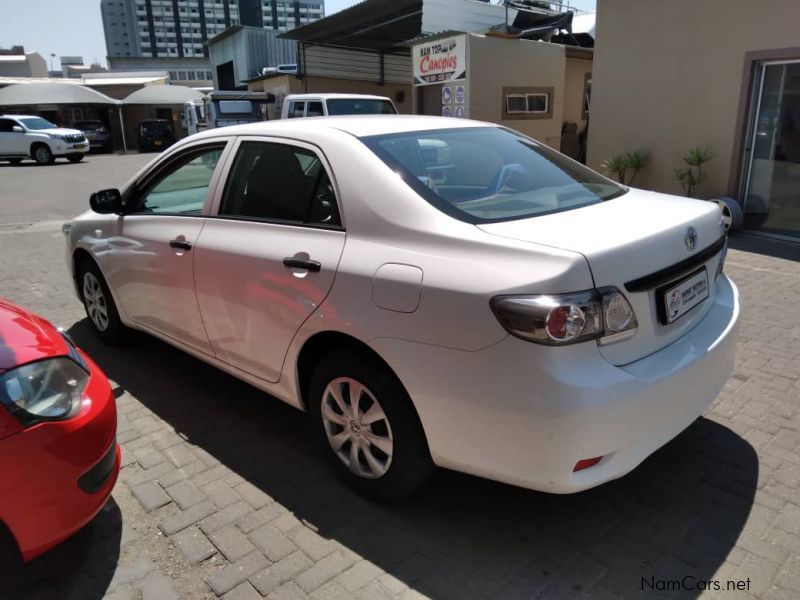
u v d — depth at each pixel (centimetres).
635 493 286
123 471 312
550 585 233
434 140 306
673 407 240
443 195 263
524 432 217
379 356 254
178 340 379
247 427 355
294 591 233
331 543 258
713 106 844
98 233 430
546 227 239
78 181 1783
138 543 260
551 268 212
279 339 294
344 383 276
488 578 238
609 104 973
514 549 253
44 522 215
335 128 303
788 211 793
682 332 259
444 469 309
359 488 285
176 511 280
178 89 3384
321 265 270
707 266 279
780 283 591
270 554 252
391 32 1816
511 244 225
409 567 244
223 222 332
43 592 235
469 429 230
